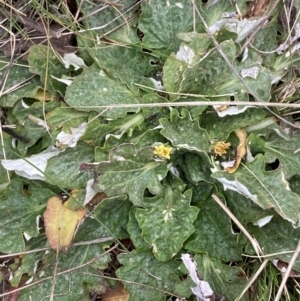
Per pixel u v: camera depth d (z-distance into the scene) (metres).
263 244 0.22
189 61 0.22
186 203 0.22
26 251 0.22
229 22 0.22
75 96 0.22
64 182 0.22
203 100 0.22
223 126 0.22
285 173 0.22
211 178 0.22
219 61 0.22
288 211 0.20
